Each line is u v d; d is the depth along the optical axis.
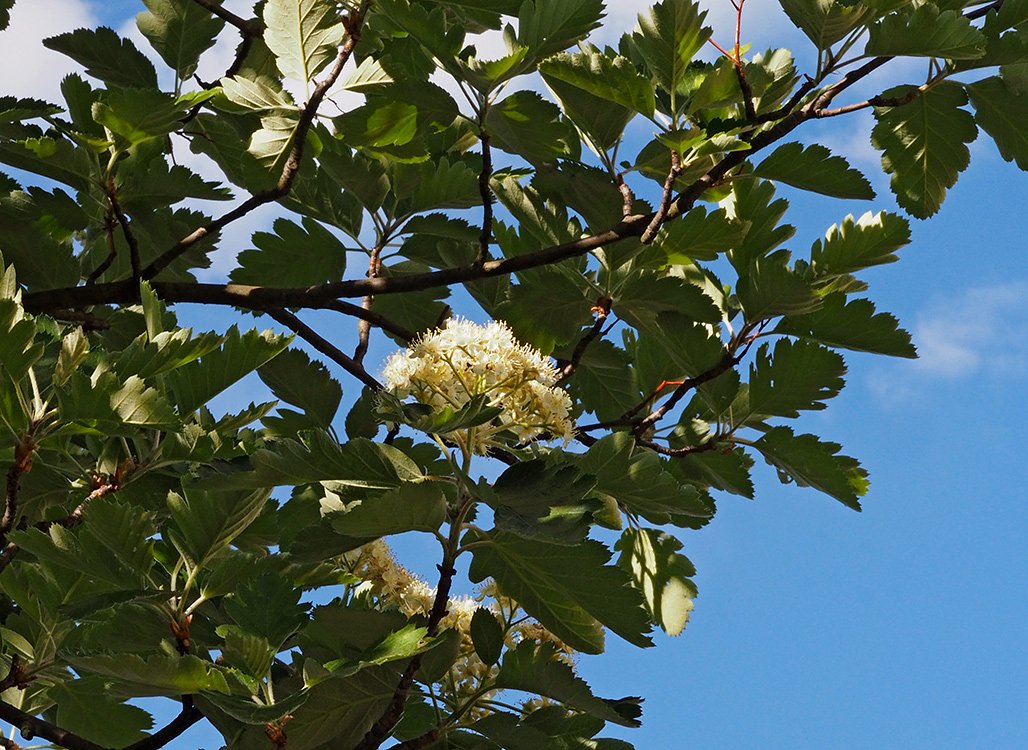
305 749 2.75
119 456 3.13
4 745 2.90
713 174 3.41
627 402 4.39
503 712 2.71
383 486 2.45
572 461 2.55
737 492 3.83
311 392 3.66
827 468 3.65
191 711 2.76
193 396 2.78
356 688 2.71
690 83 3.97
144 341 2.62
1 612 3.36
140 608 2.76
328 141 4.11
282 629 2.58
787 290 3.51
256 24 4.14
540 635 3.13
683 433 3.91
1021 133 3.74
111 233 3.78
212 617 2.98
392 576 3.15
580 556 2.44
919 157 3.85
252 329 2.71
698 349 3.67
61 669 3.19
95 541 2.67
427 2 3.73
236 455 2.77
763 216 3.82
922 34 3.17
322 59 3.42
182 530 2.72
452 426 2.23
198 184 3.83
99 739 3.32
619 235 3.52
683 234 3.58
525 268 3.57
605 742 2.79
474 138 4.59
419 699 3.11
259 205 3.72
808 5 3.23
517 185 3.80
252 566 2.79
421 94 3.38
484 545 2.52
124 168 3.77
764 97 3.82
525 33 3.15
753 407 3.69
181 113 3.44
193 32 4.22
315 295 3.90
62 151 3.50
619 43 4.33
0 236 3.88
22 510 3.26
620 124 3.66
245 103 3.46
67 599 2.85
